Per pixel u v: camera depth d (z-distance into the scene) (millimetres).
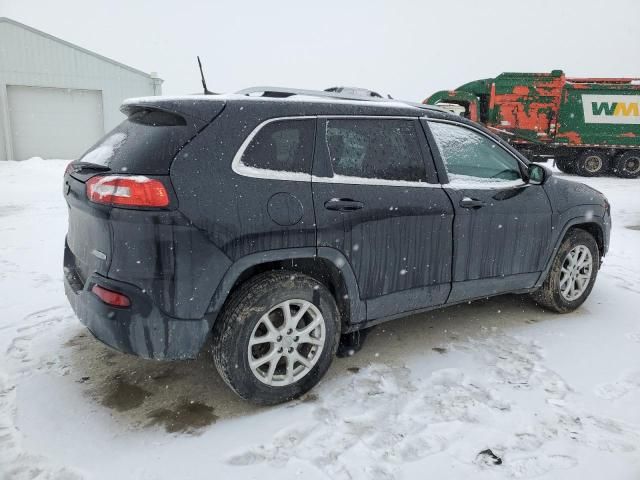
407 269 3148
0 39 17609
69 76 18719
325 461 2346
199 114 2572
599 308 4383
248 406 2795
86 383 2988
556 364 3311
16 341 3496
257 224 2566
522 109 16578
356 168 2977
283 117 2770
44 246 6199
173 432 2551
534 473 2273
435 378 3117
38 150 18938
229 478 2229
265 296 2631
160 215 2363
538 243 3838
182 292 2443
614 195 11883
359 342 3242
